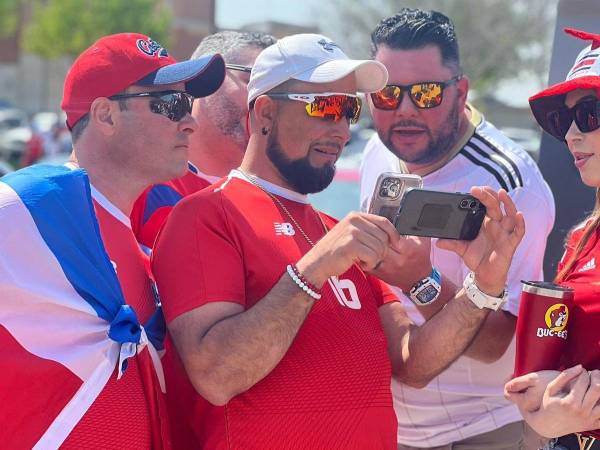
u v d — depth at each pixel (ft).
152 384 8.05
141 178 8.75
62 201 7.72
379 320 9.10
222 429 8.14
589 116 8.11
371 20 71.26
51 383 7.37
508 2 72.13
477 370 10.87
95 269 7.77
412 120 11.13
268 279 8.23
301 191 9.05
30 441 7.30
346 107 8.89
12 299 7.32
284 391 8.07
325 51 8.84
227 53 11.92
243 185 8.81
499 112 86.22
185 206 8.52
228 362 7.71
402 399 11.28
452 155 11.39
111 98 8.55
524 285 8.00
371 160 12.70
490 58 72.18
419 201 8.02
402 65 11.02
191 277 8.05
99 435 7.49
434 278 9.23
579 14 12.80
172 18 122.01
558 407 7.53
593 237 8.41
